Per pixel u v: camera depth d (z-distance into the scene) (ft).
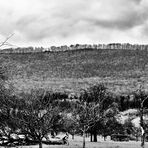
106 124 187.93
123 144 170.40
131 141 215.31
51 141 142.51
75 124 127.13
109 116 182.70
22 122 55.57
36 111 59.16
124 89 604.49
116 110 191.01
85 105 129.39
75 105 131.34
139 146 151.64
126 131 224.53
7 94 35.37
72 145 143.13
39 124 60.13
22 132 57.88
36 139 61.52
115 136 218.59
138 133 219.00
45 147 125.39
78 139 217.97
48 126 61.31
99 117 134.82
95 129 188.65
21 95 56.29
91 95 160.66
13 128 55.36
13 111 51.96
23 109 56.49
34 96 59.47
